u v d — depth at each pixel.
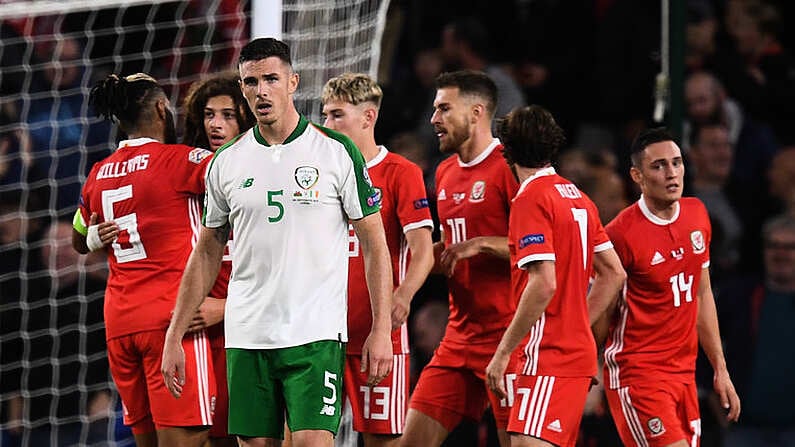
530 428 18.22
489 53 35.25
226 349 16.95
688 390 20.41
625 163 33.22
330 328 16.50
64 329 30.20
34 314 30.17
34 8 26.98
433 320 28.97
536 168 18.78
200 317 18.89
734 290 30.44
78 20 32.47
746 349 29.86
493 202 20.34
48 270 30.56
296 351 16.36
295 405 16.36
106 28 32.56
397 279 20.28
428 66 34.69
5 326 29.98
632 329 20.27
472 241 19.80
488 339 20.48
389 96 32.88
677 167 19.89
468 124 20.59
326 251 16.55
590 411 25.88
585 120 34.88
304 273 16.45
